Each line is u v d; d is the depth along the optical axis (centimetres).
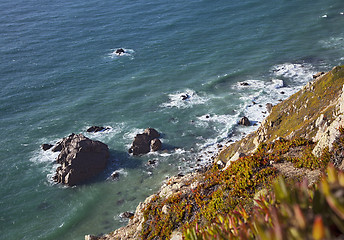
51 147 6419
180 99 7662
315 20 11419
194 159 5894
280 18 11975
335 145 1850
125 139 6575
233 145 5131
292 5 13025
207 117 6925
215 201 1911
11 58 10131
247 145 4644
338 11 11950
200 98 7650
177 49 10294
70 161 5681
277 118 4291
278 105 4512
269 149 2375
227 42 10500
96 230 4809
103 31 11962
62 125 7075
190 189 2267
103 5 14950
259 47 9944
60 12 14312
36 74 9169
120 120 7131
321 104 3656
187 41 10794
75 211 5134
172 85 8325
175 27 11950
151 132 6425
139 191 5416
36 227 4894
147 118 7094
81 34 11781
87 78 8912
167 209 2184
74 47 10769
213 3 14050
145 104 7600
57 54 10325
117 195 5384
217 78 8419
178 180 2761
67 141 6128
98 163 5819
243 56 9494
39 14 14162
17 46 10956
